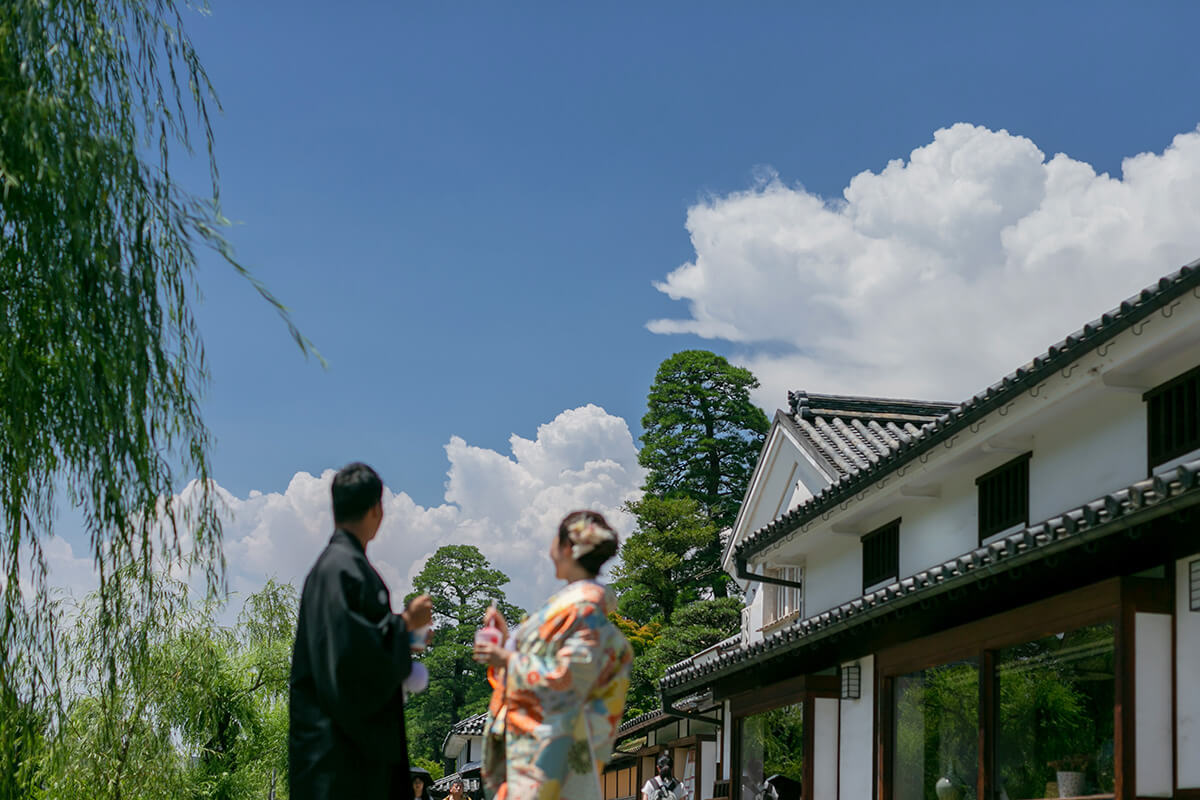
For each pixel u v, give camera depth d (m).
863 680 13.02
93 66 5.94
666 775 16.56
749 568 18.34
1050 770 8.97
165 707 13.78
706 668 16.02
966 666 10.49
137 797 12.45
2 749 6.64
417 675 4.02
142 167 5.77
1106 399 10.31
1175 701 8.02
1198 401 8.99
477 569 72.88
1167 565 8.24
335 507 4.15
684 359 56.47
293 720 3.95
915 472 12.94
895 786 11.88
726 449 55.19
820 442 18.55
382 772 3.90
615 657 3.80
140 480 5.72
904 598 10.60
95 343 5.46
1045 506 11.19
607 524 3.92
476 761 35.94
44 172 5.27
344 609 3.85
